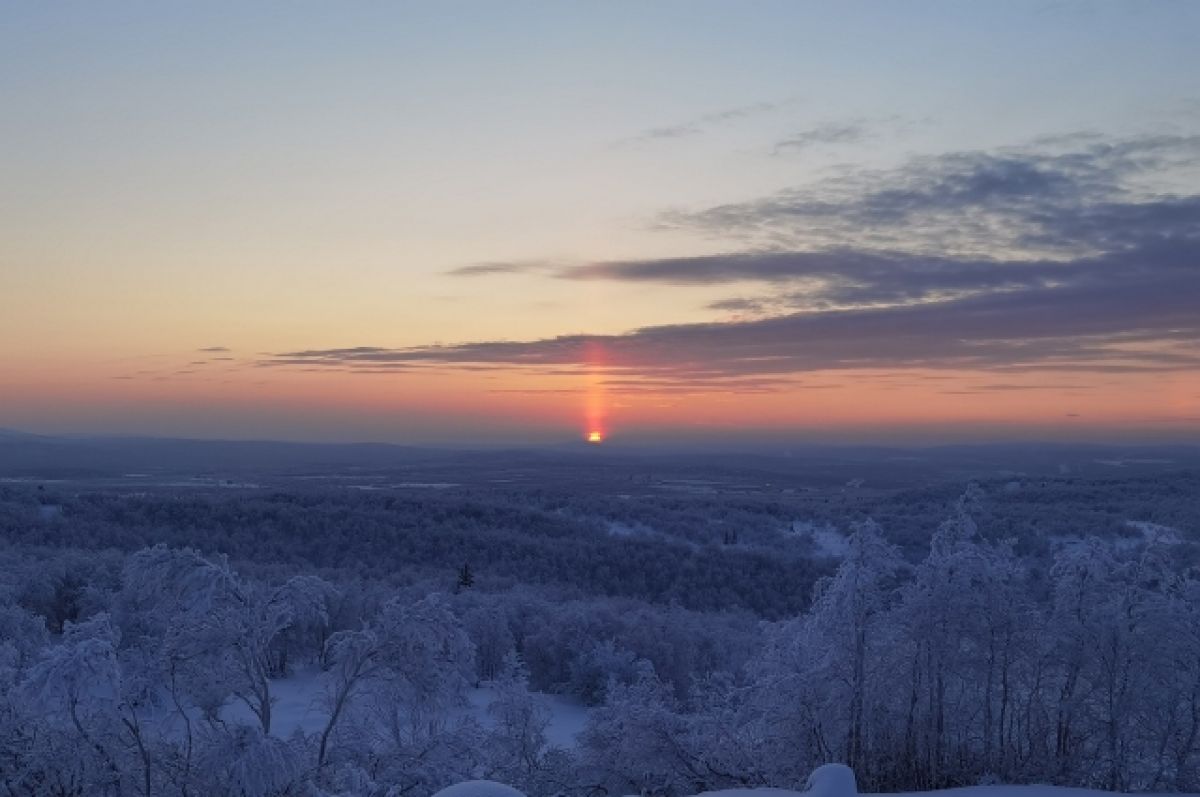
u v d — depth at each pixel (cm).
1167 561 1020
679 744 994
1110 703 962
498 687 1308
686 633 3719
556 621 3816
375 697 991
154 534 5875
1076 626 988
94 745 852
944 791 841
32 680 799
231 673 925
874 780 989
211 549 5781
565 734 2177
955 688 1066
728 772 980
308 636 1348
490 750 1132
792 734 1018
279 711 1140
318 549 6250
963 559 1039
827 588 1088
